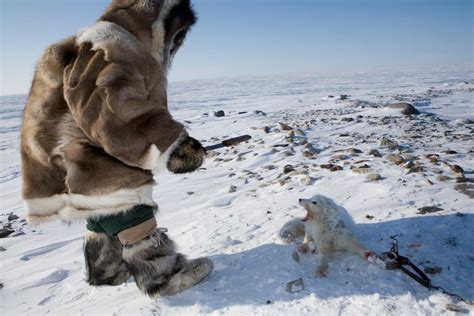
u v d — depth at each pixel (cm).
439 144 946
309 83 8481
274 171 856
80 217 343
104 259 398
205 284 375
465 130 1139
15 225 844
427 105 2023
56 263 576
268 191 697
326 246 376
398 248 387
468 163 722
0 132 2752
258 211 577
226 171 954
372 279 340
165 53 380
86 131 324
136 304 367
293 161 915
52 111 340
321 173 737
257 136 1351
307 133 1266
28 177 350
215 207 677
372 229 433
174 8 375
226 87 8431
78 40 347
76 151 329
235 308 330
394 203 508
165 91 355
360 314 297
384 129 1234
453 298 302
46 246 666
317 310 308
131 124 317
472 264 354
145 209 353
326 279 352
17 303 453
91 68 326
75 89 324
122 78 321
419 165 692
